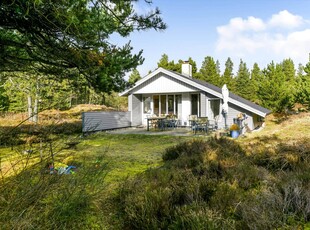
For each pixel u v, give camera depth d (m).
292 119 15.88
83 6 4.14
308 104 19.20
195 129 13.85
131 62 5.35
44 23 4.19
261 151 5.15
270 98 20.77
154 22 5.33
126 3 4.89
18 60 5.64
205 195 3.18
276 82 21.02
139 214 2.81
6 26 4.51
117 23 5.07
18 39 5.09
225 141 6.71
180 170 4.31
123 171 5.17
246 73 40.38
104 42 5.01
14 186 2.09
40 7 3.79
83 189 2.63
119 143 9.80
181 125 17.11
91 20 4.31
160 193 3.05
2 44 4.99
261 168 4.29
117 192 3.50
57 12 3.81
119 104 33.19
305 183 3.21
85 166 3.39
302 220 2.45
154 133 13.52
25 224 1.86
